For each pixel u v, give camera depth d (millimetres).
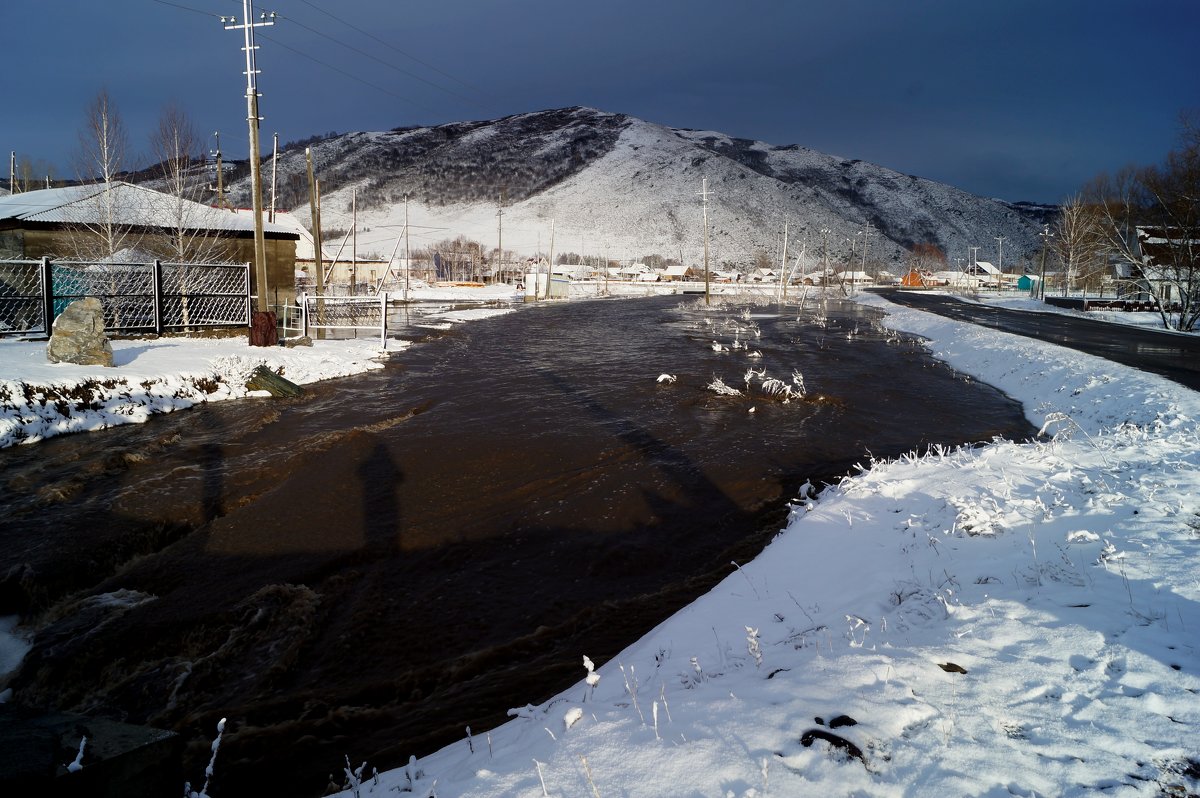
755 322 40562
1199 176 35156
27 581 6891
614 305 56000
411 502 9234
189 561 7473
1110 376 16484
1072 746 3215
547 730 3771
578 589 7004
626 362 22406
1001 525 6637
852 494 8625
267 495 9359
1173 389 14484
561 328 34562
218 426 12875
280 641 5969
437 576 7254
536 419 13828
